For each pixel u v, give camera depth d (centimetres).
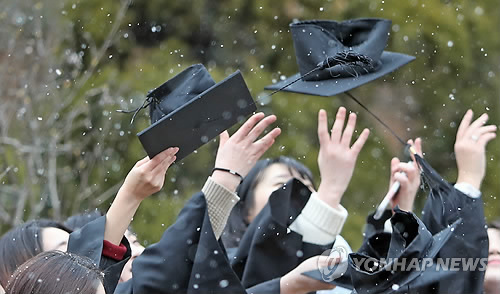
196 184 1778
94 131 1653
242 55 1998
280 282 770
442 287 677
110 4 1919
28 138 1491
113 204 721
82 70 1827
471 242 752
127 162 1673
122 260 714
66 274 596
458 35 1984
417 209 1739
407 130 1955
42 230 774
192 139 723
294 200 835
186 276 720
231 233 945
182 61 1961
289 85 804
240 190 954
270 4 2023
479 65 2042
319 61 838
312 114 1905
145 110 1725
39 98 1510
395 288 671
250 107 733
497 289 832
